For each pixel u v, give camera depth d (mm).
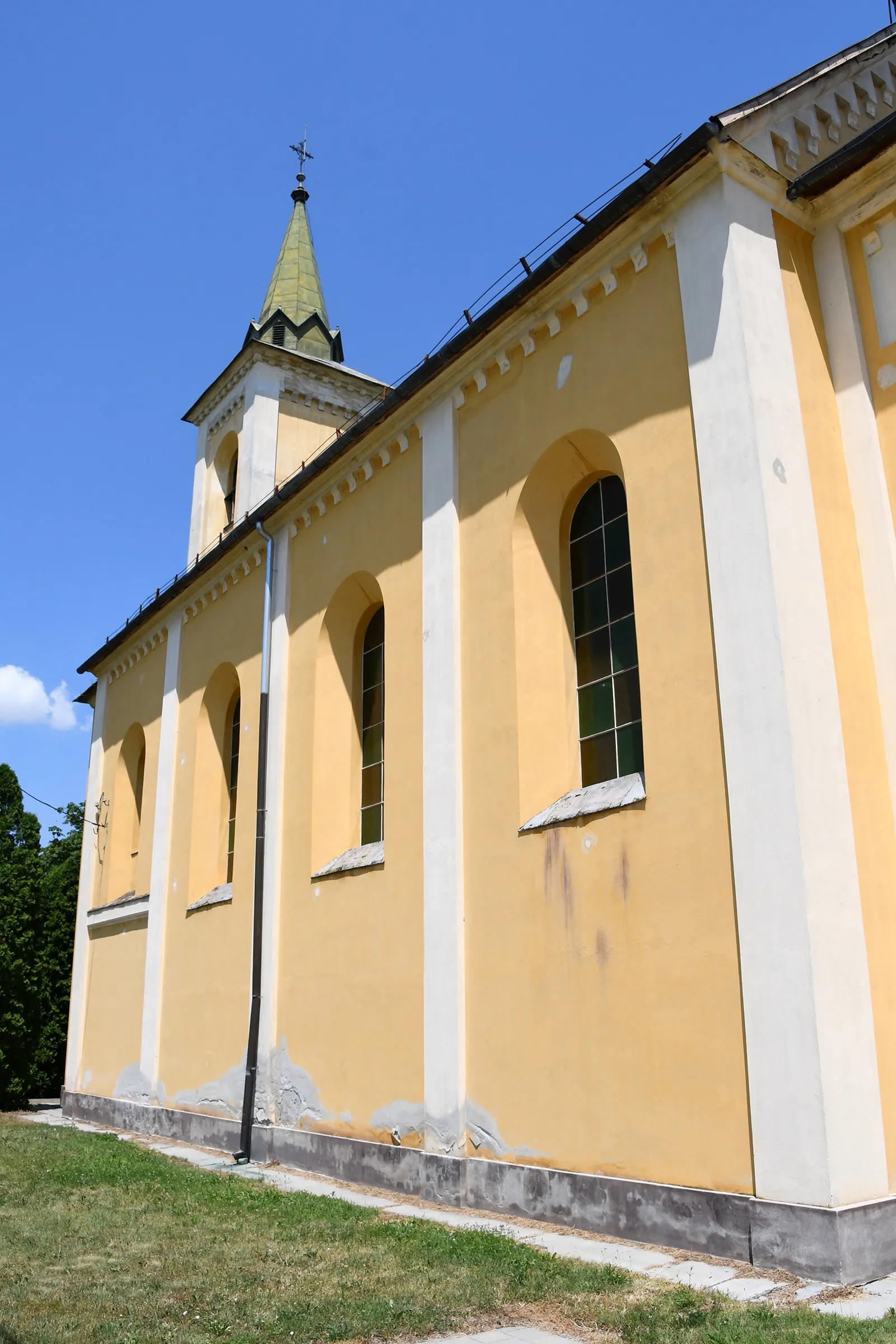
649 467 8992
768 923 7199
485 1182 9336
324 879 12875
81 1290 6422
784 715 7391
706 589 8250
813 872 7102
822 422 8656
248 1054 13539
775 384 8344
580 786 10023
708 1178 7352
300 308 24156
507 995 9555
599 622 10180
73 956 25578
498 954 9742
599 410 9695
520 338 10812
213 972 15414
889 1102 7027
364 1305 6027
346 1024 11938
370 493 13406
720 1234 7094
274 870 14031
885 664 8156
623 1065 8227
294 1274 6785
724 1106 7340
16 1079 21172
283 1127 12789
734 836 7555
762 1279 6453
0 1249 7586
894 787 7918
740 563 7934
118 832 21344
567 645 10430
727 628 7922
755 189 8922
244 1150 13133
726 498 8148
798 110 9516
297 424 21609
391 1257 7203
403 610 12211
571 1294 6223
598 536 10391
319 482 14414
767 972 7141
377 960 11539
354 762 13914
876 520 8438
